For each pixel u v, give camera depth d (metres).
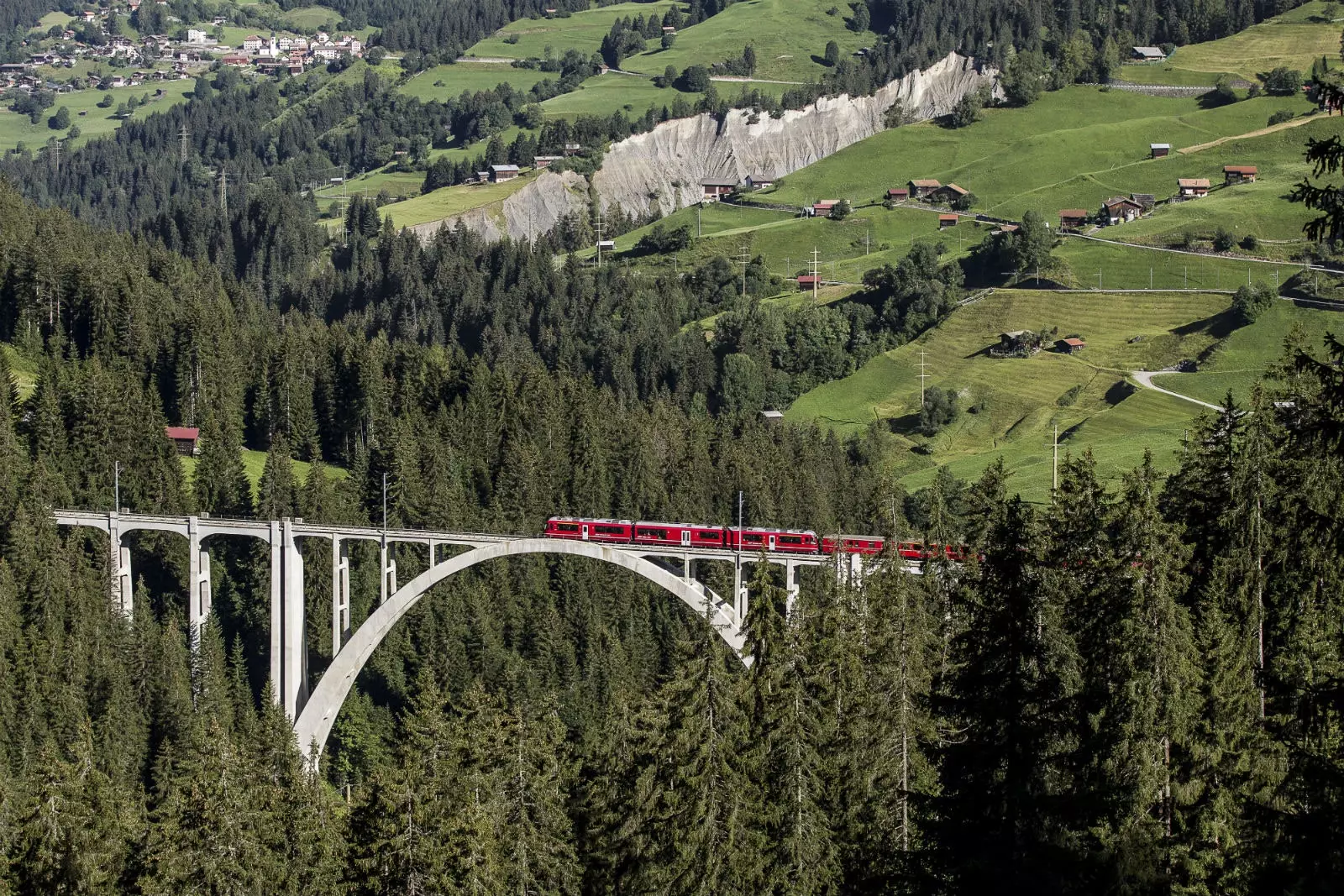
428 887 76.12
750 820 70.00
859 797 70.38
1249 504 65.62
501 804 84.19
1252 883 41.84
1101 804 50.09
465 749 89.06
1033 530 57.00
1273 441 66.75
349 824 85.62
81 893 82.75
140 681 138.00
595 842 84.44
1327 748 47.00
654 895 73.06
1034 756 51.53
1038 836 51.09
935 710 53.81
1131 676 55.44
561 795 89.12
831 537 122.56
